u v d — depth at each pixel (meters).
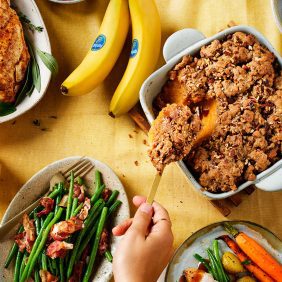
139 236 0.62
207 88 0.73
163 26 0.85
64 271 0.77
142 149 0.83
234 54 0.73
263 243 0.77
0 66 0.78
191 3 0.85
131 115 0.82
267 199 0.80
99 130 0.84
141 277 0.59
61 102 0.85
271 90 0.72
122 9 0.79
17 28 0.79
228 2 0.85
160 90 0.75
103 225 0.78
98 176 0.80
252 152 0.71
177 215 0.81
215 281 0.76
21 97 0.82
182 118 0.66
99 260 0.79
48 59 0.79
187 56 0.73
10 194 0.83
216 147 0.71
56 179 0.80
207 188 0.71
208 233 0.78
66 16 0.87
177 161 0.69
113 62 0.80
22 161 0.84
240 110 0.71
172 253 0.80
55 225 0.76
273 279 0.77
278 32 0.84
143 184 0.82
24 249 0.78
